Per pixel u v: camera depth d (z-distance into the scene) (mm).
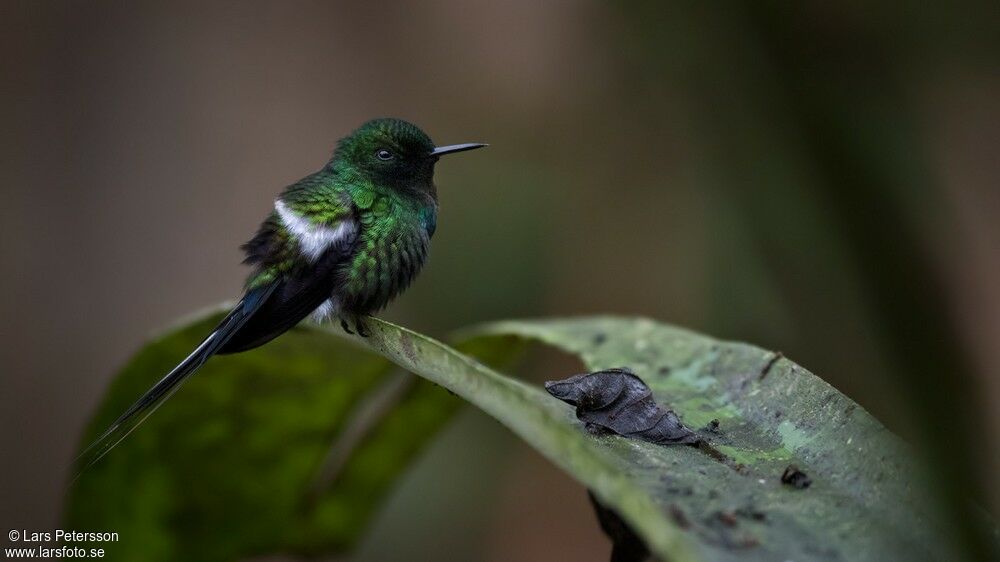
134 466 5629
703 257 9125
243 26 14062
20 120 13562
